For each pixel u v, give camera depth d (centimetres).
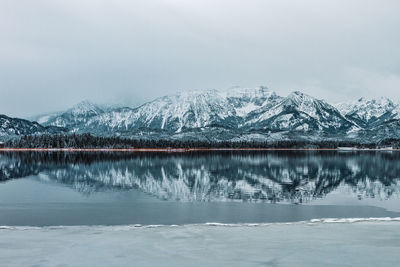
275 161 13125
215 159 14338
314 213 3769
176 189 5669
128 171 8919
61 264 1900
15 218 3491
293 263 1894
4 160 13325
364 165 11144
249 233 2617
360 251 2102
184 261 1941
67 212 3797
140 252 2114
